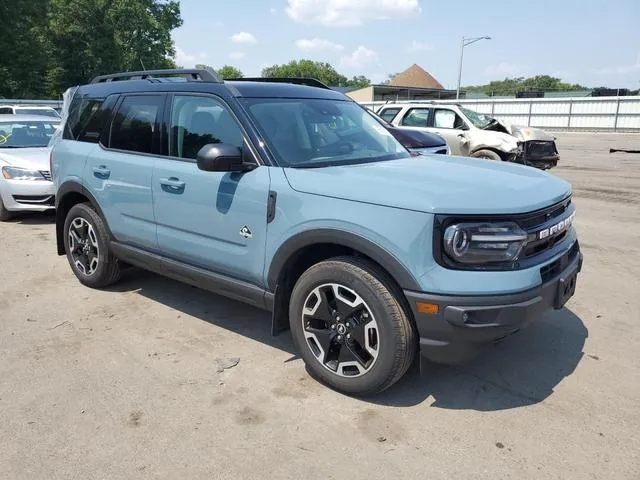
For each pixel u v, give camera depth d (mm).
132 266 5309
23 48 39188
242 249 3748
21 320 4602
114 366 3820
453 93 64875
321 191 3307
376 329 3174
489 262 2965
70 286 5430
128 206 4582
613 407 3291
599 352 3990
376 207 3088
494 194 3092
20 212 8516
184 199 4047
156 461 2838
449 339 2982
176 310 4816
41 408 3309
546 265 3170
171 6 54750
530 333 4301
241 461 2836
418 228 2949
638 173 13742
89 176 4938
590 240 7074
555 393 3449
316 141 3936
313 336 3494
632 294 5129
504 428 3094
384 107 13672
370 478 2705
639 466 2770
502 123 12594
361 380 3291
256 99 3957
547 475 2711
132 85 4746
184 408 3309
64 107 6312
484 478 2695
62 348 4094
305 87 4527
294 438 3018
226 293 3998
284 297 3682
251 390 3508
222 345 4145
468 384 3555
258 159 3656
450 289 2910
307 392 3479
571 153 19797
